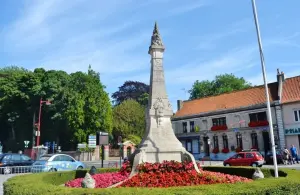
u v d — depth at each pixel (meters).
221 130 43.88
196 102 51.97
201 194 5.77
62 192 5.95
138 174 10.53
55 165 21.28
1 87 52.38
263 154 38.00
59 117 47.97
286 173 10.55
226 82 66.56
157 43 14.77
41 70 53.31
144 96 72.38
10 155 24.52
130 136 55.44
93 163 36.09
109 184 10.32
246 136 40.69
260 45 12.40
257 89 43.75
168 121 13.68
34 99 49.62
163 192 5.81
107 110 50.53
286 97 37.91
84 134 46.50
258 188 6.41
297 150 35.16
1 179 18.66
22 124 52.38
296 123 35.75
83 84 49.12
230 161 28.31
